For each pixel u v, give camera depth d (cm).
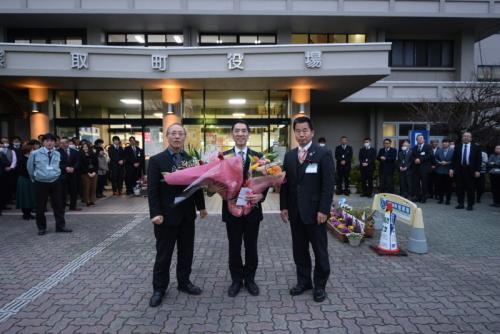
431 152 938
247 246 359
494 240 554
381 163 1022
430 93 1524
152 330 287
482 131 1173
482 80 1483
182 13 1390
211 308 326
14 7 1345
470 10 1504
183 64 1020
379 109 1647
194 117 1197
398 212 533
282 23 1498
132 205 891
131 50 1012
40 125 1157
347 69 970
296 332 283
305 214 333
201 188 338
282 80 1041
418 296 350
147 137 1209
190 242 354
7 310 323
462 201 838
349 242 525
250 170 343
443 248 512
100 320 304
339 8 1460
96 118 1202
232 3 1415
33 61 991
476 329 287
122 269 430
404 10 1490
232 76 1000
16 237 578
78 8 1360
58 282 389
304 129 340
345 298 346
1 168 779
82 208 848
